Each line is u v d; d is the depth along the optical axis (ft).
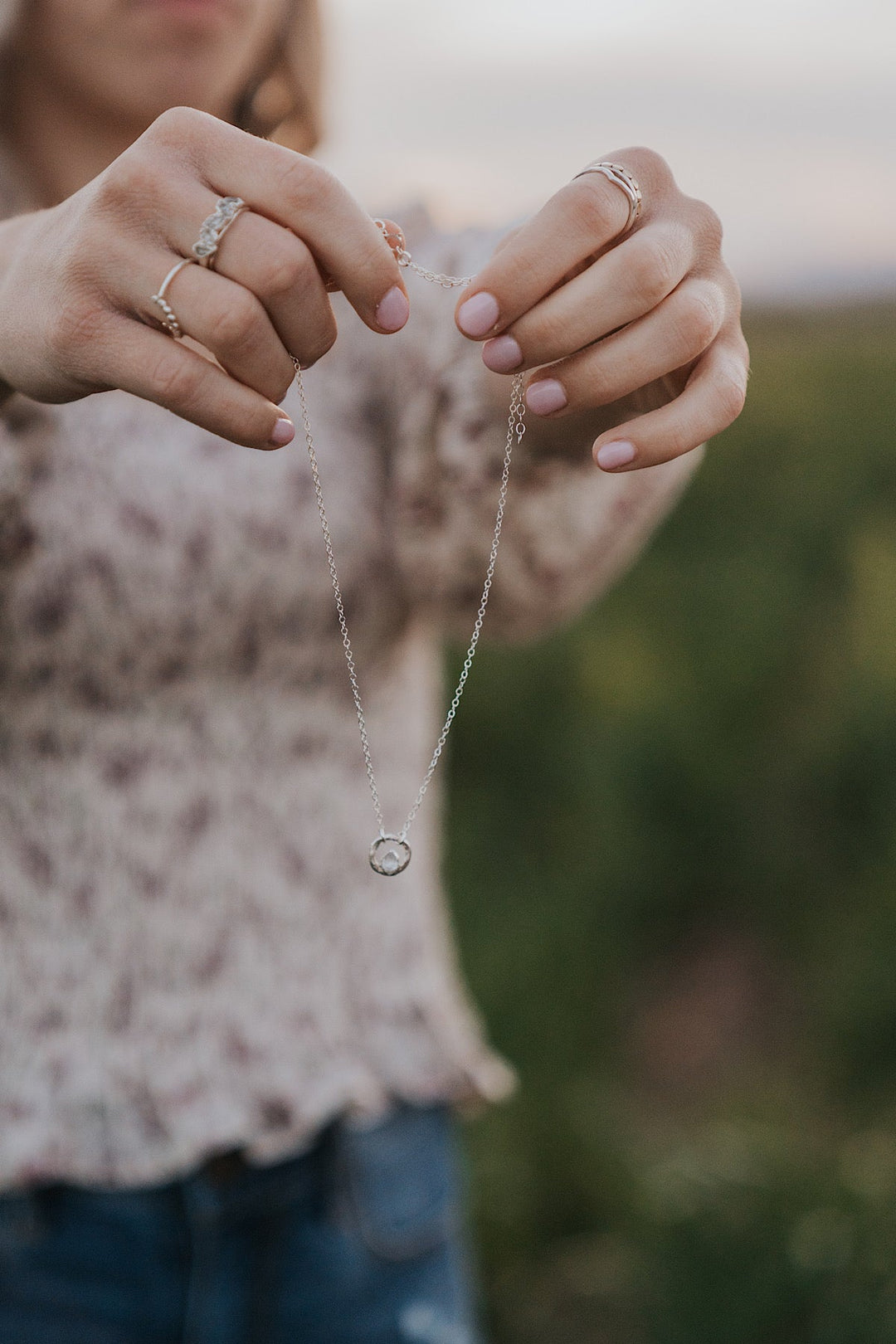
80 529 2.04
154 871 2.14
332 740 2.25
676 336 1.62
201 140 1.54
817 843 6.41
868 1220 3.66
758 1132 4.34
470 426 2.08
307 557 2.16
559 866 6.08
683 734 6.88
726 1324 3.48
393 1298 2.29
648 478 2.23
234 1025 2.16
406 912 2.38
